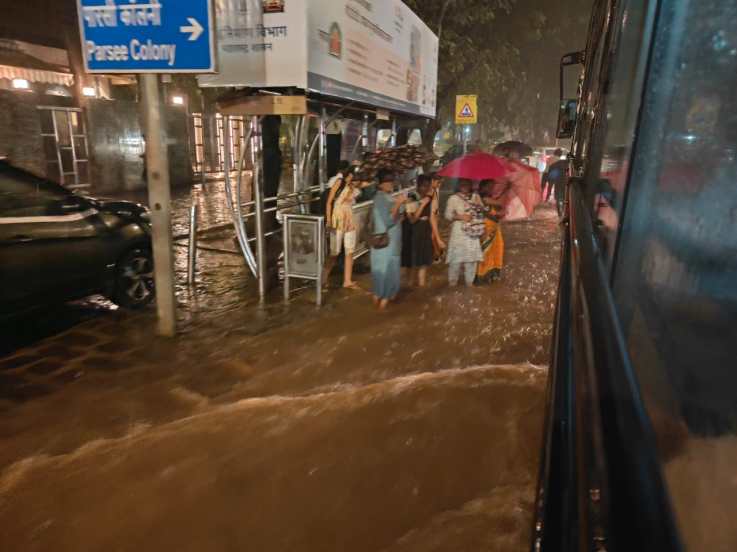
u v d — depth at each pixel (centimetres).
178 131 1878
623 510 54
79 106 1498
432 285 760
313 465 275
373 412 318
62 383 465
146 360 510
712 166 84
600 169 155
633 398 68
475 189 775
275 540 233
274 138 789
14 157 1318
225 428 333
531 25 2028
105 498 279
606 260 117
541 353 505
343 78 700
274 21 576
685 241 87
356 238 779
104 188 1594
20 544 254
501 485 238
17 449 359
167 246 551
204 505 261
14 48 1305
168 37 503
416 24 1099
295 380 459
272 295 709
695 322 84
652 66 104
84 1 507
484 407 308
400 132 1396
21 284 518
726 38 83
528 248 1030
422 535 216
